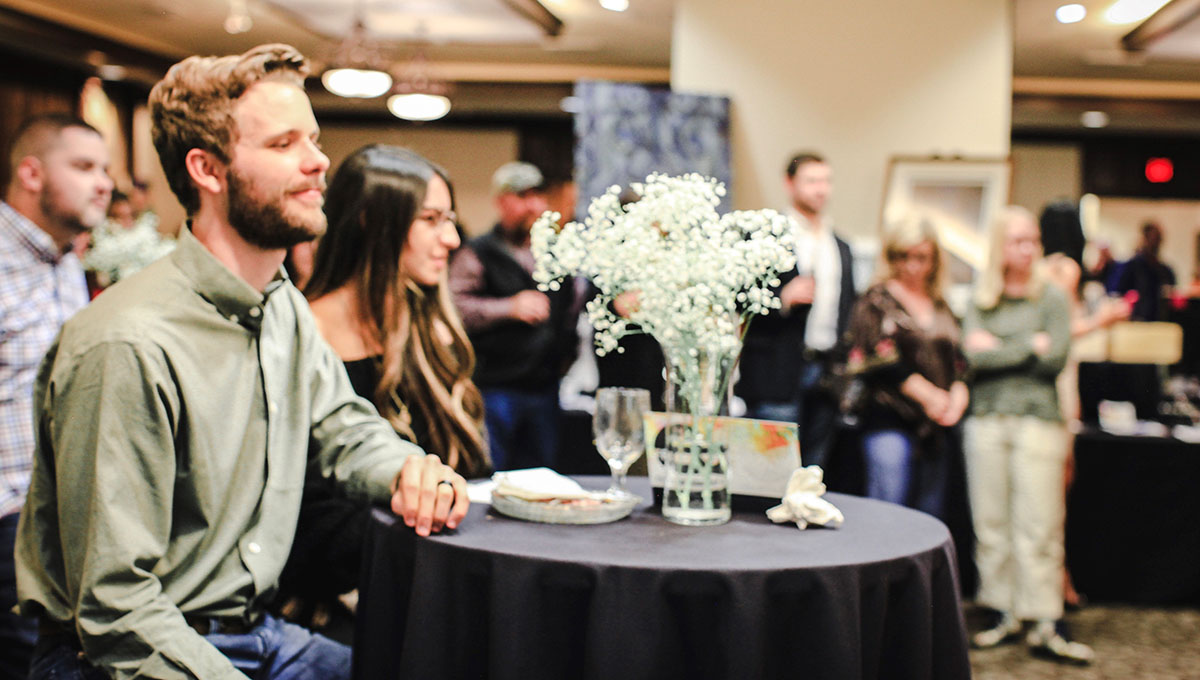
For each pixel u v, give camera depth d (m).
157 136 1.69
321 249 2.37
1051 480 3.90
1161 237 9.69
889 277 3.89
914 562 1.67
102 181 2.78
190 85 1.64
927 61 5.36
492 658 1.59
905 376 3.76
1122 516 4.62
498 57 9.81
